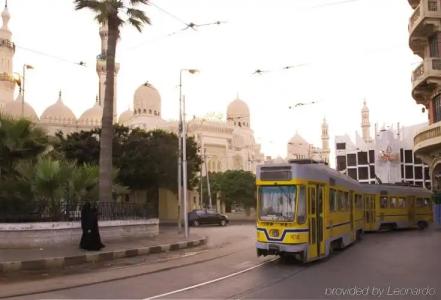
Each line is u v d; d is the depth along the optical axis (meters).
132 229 24.08
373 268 14.73
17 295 10.76
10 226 18.72
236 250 21.61
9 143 21.17
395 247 21.34
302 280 12.62
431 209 38.84
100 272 14.79
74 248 19.23
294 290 11.07
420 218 36.72
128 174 44.72
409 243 23.28
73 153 43.75
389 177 81.62
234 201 67.12
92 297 10.37
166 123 81.94
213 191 68.62
